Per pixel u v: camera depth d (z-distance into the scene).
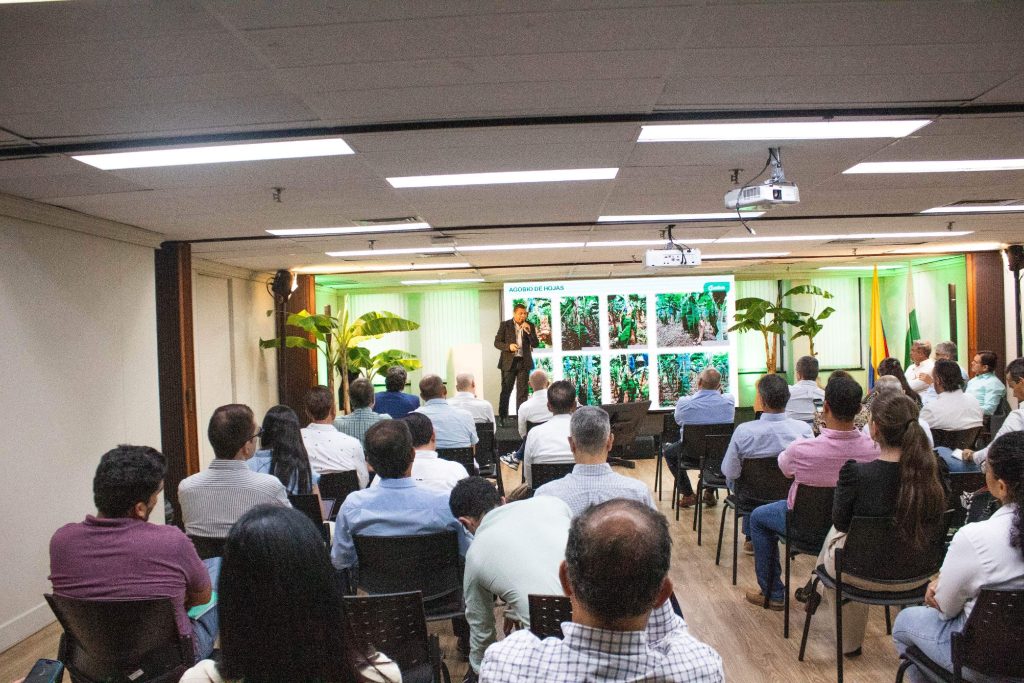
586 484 2.77
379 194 4.89
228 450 2.96
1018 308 9.91
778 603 4.11
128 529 2.24
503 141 3.63
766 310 11.94
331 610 1.12
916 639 2.37
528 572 2.05
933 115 3.35
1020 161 4.38
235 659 1.07
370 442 2.88
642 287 12.50
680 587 4.52
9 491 4.20
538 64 2.61
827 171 4.61
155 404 6.00
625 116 3.30
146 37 2.25
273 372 10.56
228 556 1.09
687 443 5.76
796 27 2.34
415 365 11.04
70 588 2.20
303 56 2.45
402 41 2.36
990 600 2.03
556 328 12.45
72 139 3.30
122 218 5.24
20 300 4.39
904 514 2.79
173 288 6.76
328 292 13.05
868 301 14.21
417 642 2.14
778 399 4.22
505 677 1.16
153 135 3.30
